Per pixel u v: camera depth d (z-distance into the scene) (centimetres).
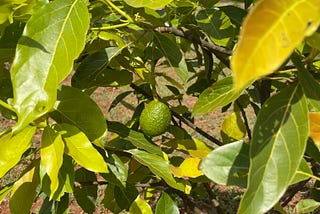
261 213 64
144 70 115
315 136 73
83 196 128
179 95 136
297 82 71
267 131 68
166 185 128
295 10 47
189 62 147
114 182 100
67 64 77
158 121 102
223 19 101
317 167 128
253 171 65
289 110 69
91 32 107
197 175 97
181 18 114
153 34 103
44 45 77
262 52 45
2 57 88
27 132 83
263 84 110
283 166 66
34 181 92
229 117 132
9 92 95
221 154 81
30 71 76
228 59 110
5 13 79
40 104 75
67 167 87
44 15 78
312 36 65
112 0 98
